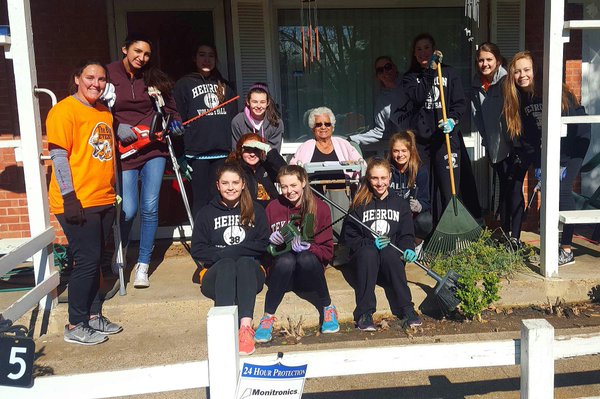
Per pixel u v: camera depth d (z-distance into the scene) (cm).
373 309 418
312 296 441
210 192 512
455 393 356
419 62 522
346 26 604
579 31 615
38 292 407
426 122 518
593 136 651
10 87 561
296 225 423
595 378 370
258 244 416
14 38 402
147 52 437
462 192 537
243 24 577
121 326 430
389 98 549
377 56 611
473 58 611
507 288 452
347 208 496
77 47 562
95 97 383
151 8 571
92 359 389
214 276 403
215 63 509
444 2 603
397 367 262
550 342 251
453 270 455
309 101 612
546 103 441
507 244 505
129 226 463
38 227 421
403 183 488
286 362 252
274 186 482
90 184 383
